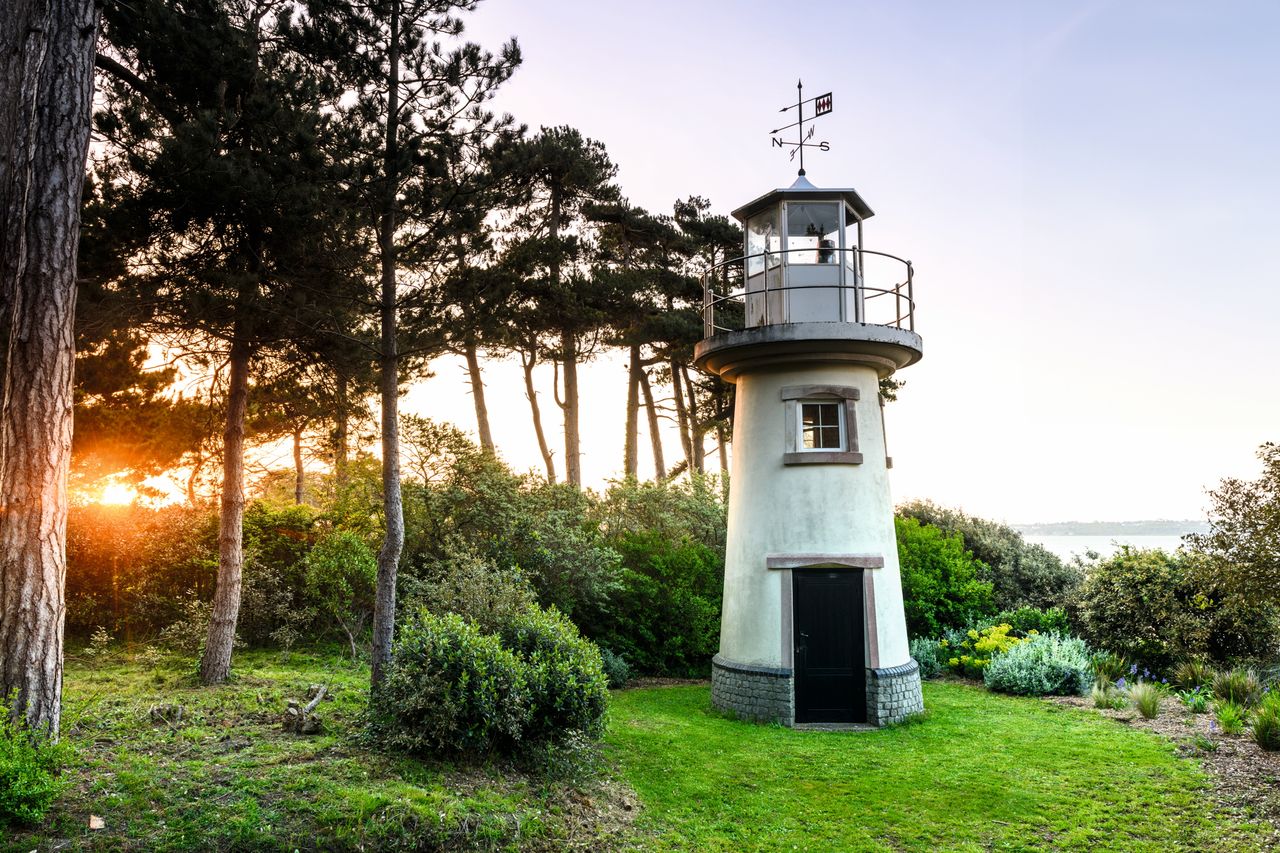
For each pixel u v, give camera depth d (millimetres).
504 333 11641
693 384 27422
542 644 9516
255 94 9742
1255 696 11828
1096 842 7289
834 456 11828
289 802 6418
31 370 7141
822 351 11664
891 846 7293
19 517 6980
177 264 10172
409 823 6438
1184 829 7469
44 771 5938
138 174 9398
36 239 7258
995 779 8922
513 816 7051
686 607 15742
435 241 10781
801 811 8047
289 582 14352
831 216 12000
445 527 14695
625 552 16531
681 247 24609
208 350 12070
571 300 20781
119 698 9500
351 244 10695
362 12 10500
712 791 8531
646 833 7449
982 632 16406
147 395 12984
